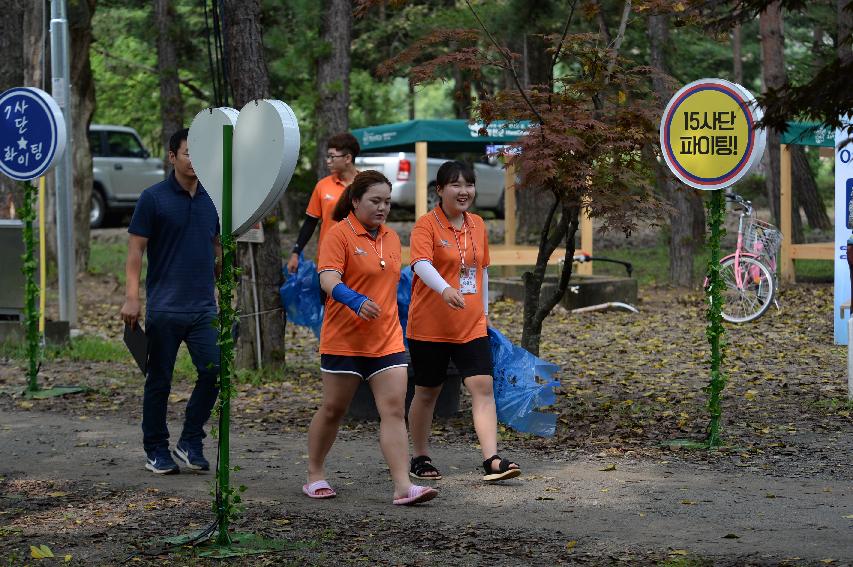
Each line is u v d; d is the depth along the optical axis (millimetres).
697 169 9367
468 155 34219
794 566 5906
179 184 8289
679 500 7531
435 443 9656
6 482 8211
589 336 16781
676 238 22391
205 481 8234
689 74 27906
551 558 6160
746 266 18328
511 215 23953
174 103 25703
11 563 6113
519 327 17750
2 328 15125
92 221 33969
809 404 11188
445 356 8180
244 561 6180
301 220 32844
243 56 12805
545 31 21734
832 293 21047
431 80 10336
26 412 11234
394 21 30938
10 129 12062
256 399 11773
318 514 7230
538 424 9398
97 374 13445
